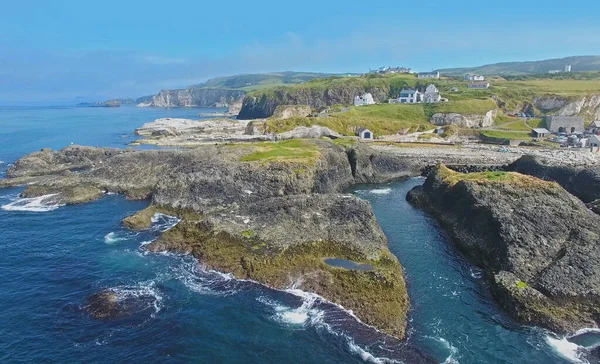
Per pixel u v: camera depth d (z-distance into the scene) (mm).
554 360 26859
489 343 28422
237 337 28094
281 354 26484
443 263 41375
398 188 74750
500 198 46781
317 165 67688
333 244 39281
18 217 53344
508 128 126375
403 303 32156
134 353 26438
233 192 57094
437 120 136250
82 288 34531
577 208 43750
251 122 136500
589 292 32438
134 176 67688
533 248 38062
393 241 47281
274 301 32188
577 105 143375
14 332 28469
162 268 37906
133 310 31109
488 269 38656
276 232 41281
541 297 32156
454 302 33781
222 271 36594
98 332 28594
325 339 27891
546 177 69250
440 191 58812
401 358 26312
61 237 46219
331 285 33344
